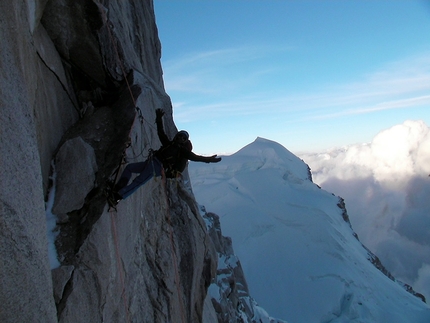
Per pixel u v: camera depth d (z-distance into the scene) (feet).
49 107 24.76
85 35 28.89
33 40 22.08
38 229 14.78
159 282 30.91
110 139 26.61
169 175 24.17
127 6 45.78
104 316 21.03
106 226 21.44
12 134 13.39
